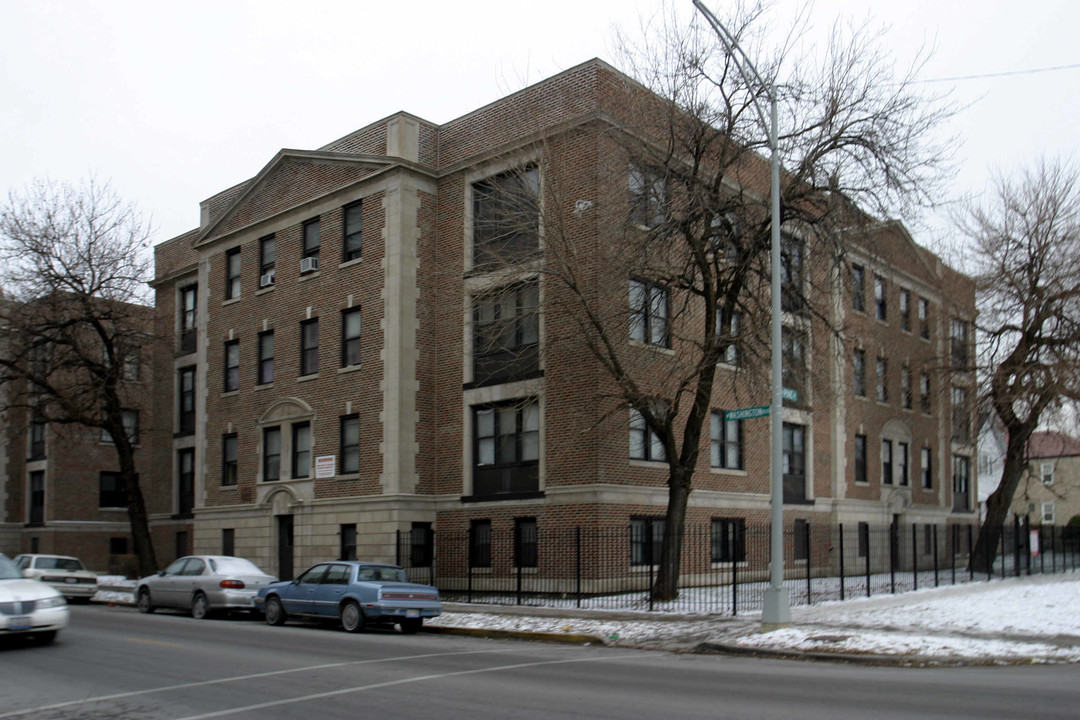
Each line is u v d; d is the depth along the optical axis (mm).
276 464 32031
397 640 17453
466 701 10367
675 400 21469
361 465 28250
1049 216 31875
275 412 31812
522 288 24203
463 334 27609
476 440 27203
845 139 21391
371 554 27406
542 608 21281
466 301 27609
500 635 18438
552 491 24609
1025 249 32375
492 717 9398
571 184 24641
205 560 23203
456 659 14445
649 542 23172
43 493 45969
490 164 27125
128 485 35188
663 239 20859
